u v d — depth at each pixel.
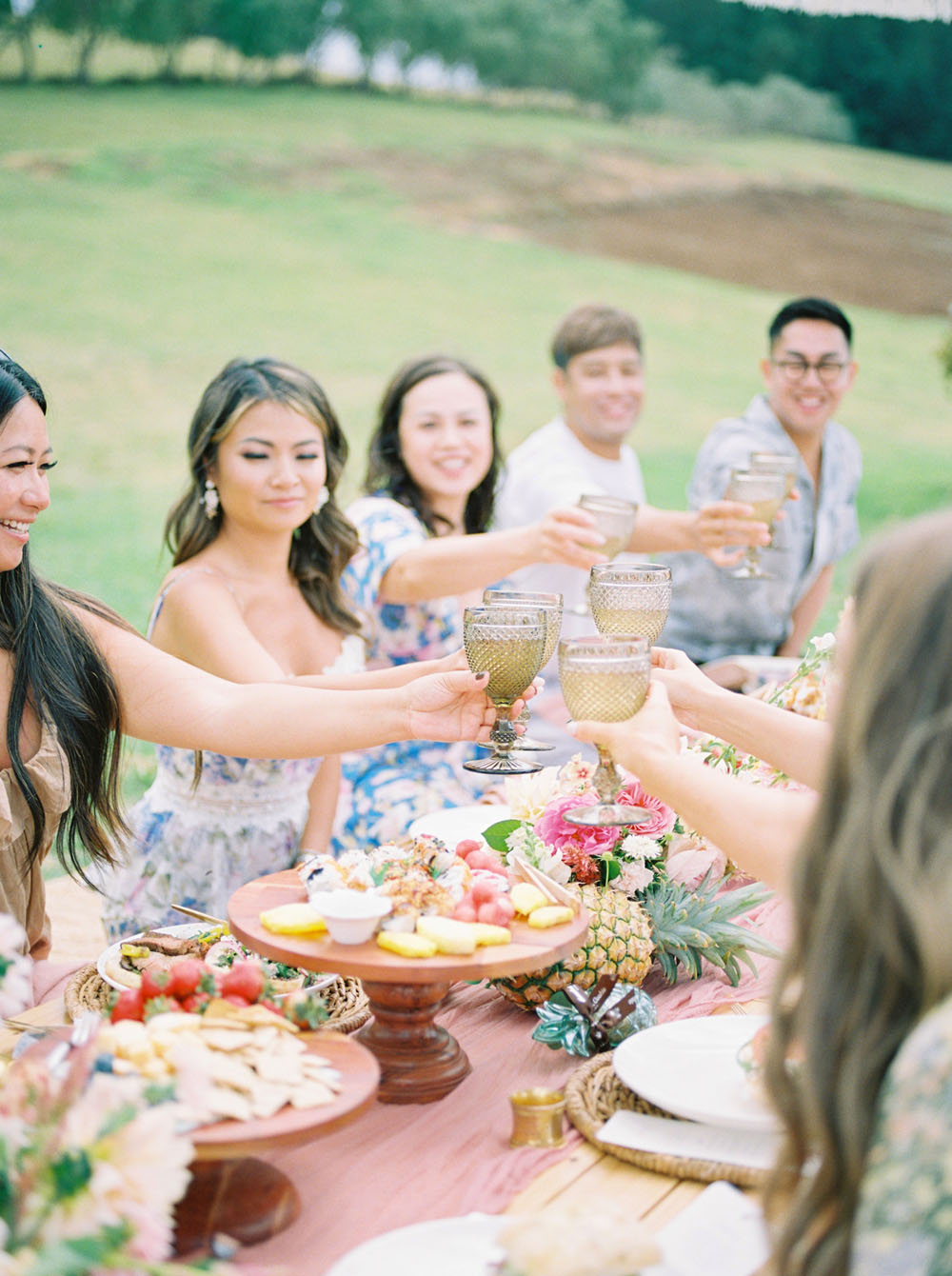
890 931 0.87
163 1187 0.93
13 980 1.11
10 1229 0.92
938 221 22.72
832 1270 0.88
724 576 3.92
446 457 3.23
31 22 21.81
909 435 16.14
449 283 19.53
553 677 3.81
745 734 1.67
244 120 22.91
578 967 1.58
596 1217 0.99
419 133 23.52
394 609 3.01
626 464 4.22
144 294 17.58
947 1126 0.81
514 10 24.62
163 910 2.59
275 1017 1.21
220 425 2.50
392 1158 1.28
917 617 0.88
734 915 1.71
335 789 2.77
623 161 23.58
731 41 24.38
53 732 1.81
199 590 2.54
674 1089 1.29
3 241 18.20
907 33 23.89
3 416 1.71
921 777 0.87
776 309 20.16
